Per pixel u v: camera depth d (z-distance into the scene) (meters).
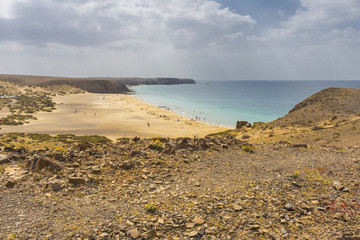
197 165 11.31
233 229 6.01
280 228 6.12
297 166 11.79
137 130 76.50
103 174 9.38
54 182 8.07
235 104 179.38
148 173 9.81
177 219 6.36
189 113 133.50
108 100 193.25
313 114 54.38
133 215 6.45
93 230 5.62
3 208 6.39
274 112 136.75
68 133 68.12
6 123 80.75
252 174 10.38
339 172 10.95
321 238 5.67
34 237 5.25
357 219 6.64
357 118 42.66
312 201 7.79
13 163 10.34
